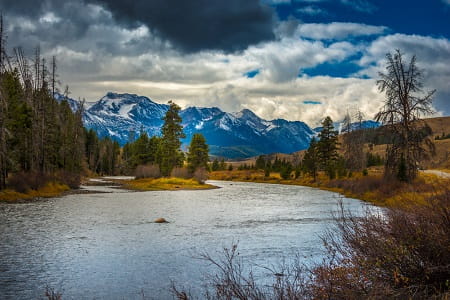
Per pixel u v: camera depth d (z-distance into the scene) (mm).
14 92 54875
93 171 137000
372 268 6801
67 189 58656
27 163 55438
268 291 9758
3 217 28016
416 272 6551
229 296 7410
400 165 33062
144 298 10859
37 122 54500
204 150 99000
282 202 44812
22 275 13312
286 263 14414
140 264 14836
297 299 7078
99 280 12703
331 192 66000
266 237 20812
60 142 68688
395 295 5922
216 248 17859
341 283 6457
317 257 15375
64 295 11172
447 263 6426
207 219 28906
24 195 43062
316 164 96188
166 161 91625
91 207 35969
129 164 154625
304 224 26078
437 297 5938
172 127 91000
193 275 13211
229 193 62688
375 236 7441
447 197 7016
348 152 90250
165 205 39812
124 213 31891
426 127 32875
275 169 152500
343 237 8281
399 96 33406
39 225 24672
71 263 14984
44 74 55094
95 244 18734
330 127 86125
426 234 6668
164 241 19672
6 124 44562
